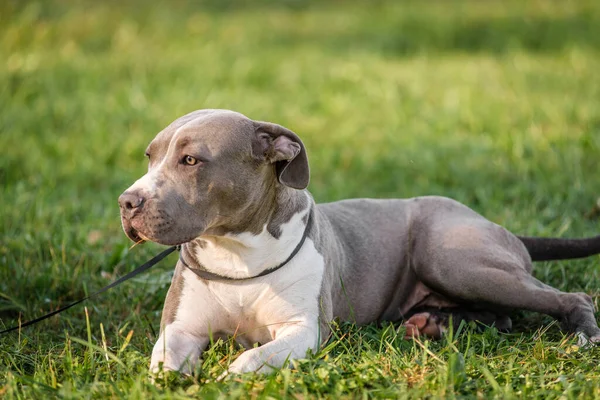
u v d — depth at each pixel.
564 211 10.80
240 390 5.30
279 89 18.55
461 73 19.89
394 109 16.44
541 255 8.28
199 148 6.22
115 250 9.18
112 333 7.62
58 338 7.52
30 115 15.60
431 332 7.23
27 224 9.86
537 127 14.61
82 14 25.89
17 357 6.69
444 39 24.75
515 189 11.59
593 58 21.36
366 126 15.67
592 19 26.66
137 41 23.17
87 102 16.61
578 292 7.79
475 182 12.22
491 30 25.62
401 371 5.95
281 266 6.66
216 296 6.73
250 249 6.59
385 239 7.78
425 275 7.65
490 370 6.04
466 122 15.47
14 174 12.28
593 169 12.52
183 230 6.14
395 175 12.87
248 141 6.42
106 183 12.53
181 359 6.32
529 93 17.48
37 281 8.47
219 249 6.61
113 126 15.18
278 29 26.64
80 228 9.99
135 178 12.17
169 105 16.55
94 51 21.92
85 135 14.74
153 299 8.28
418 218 7.91
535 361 6.17
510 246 7.77
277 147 6.48
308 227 6.86
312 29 26.83
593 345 6.70
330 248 7.15
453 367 5.70
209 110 6.67
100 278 8.70
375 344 6.92
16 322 7.85
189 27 25.73
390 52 23.27
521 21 26.83
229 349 6.57
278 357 6.12
